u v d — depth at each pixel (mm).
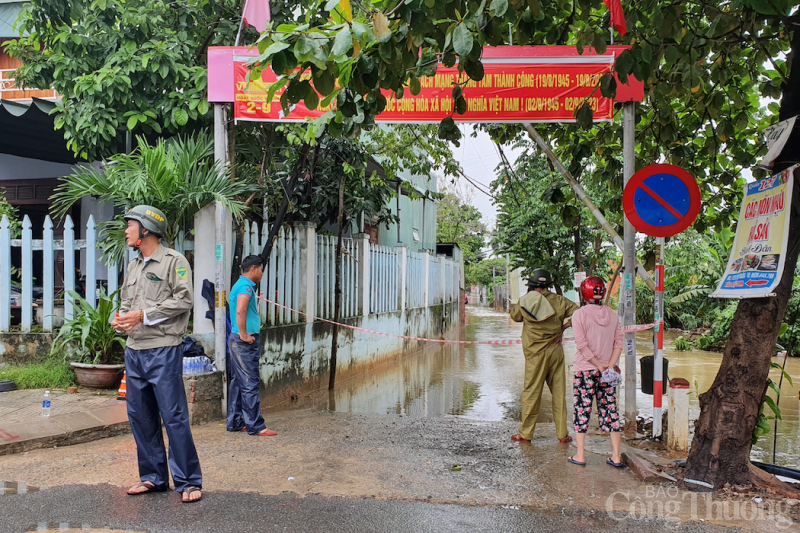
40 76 8492
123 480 4375
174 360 4020
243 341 5848
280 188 9211
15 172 11930
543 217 12484
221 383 6570
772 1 4344
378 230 17328
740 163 6789
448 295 22188
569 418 7473
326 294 10219
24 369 6988
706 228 7621
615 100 6254
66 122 7648
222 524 3656
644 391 6305
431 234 24438
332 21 3773
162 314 3922
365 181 11750
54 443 5137
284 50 3273
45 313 7402
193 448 4098
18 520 3646
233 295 5883
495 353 15664
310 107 3748
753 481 4422
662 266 6027
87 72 7934
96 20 8016
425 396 9250
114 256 6895
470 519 3832
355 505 4016
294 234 9117
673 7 4656
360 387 10078
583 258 13250
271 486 4367
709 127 7211
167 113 7734
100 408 5836
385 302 13539
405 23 3535
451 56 4223
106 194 6754
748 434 4504
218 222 6570
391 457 5207
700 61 6020
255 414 5887
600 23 6391
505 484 4543
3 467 4598
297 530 3602
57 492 4113
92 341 6742
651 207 5590
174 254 4074
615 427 5074
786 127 4508
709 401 4656
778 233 4430
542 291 6027
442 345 17891
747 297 4523
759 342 4512
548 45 5910
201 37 8414
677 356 14492
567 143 7867
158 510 3854
